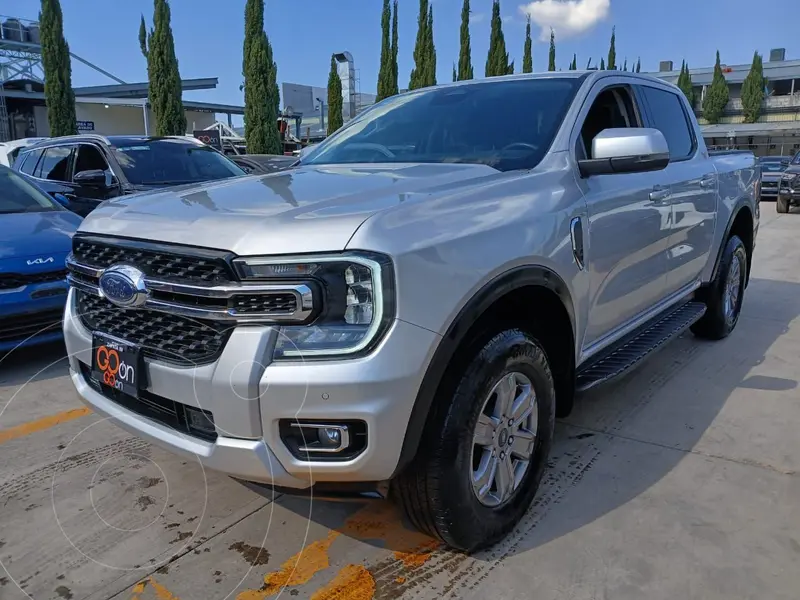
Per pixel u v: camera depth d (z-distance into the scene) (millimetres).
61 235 4754
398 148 3314
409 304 1973
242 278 1967
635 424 3584
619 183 3176
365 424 1942
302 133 38125
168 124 21719
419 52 35500
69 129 22656
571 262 2711
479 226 2283
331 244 1946
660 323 4020
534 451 2617
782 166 21188
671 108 4285
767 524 2619
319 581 2316
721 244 4699
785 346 4984
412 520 2318
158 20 21125
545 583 2285
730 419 3643
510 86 3502
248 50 22844
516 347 2338
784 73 51344
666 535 2551
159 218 2301
